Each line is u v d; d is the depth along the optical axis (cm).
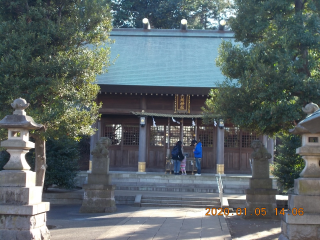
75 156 1570
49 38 1016
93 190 1150
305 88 958
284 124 1041
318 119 516
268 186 1076
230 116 1085
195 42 2498
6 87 945
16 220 611
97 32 1124
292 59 1041
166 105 2002
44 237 649
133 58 2236
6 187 625
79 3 1128
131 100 1998
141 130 1931
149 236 740
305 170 608
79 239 716
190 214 1082
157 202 1349
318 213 579
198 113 1992
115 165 2161
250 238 815
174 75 2008
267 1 1051
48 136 1023
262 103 1018
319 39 981
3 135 964
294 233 575
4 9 1052
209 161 2134
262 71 977
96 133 1933
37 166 1134
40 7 1040
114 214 1088
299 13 1015
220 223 909
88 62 1071
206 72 2061
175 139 2150
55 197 1439
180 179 1769
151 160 2153
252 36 1143
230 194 1595
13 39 976
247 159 2141
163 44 2461
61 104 993
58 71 1005
